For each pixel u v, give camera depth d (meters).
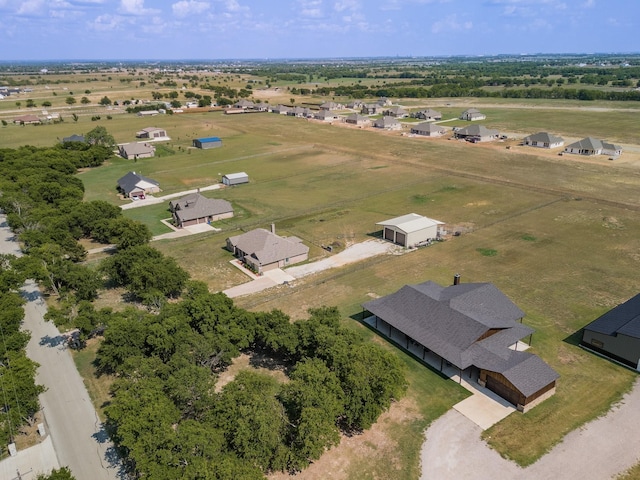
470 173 112.69
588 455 33.53
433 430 36.28
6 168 103.75
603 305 53.62
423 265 65.75
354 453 34.25
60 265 58.59
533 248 69.88
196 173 120.94
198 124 194.38
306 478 32.19
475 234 76.25
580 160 121.88
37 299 59.03
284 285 61.25
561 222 79.94
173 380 35.34
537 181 104.06
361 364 36.75
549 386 39.22
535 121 181.38
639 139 143.38
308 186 107.56
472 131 154.62
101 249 74.06
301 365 37.69
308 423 31.67
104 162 133.50
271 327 45.53
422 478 32.06
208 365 42.62
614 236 73.19
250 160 134.25
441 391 40.78
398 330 47.28
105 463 33.72
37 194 85.88
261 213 89.88
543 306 53.78
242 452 31.47
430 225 73.75
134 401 33.09
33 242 65.19
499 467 32.72
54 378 43.66
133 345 42.50
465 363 40.78
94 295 58.66
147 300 53.03
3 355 41.25
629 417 37.03
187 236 78.81
